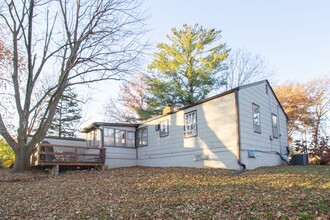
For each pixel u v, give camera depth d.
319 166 12.96
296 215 5.06
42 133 15.09
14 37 14.78
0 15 14.31
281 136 17.56
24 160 15.13
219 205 6.25
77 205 7.49
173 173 12.32
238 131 12.73
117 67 13.82
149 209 6.51
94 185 10.46
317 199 5.92
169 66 23.11
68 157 16.83
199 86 23.33
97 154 17.62
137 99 29.22
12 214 6.86
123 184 10.24
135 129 20.78
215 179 10.08
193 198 7.08
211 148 14.09
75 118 34.56
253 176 10.16
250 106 14.09
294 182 8.29
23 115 15.13
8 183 11.78
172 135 16.95
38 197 8.67
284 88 27.95
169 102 23.59
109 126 19.36
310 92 27.58
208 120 14.46
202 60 22.83
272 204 5.88
